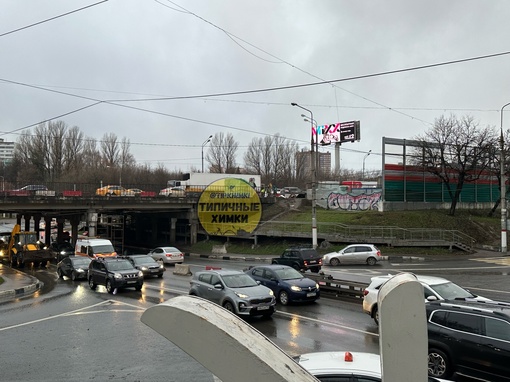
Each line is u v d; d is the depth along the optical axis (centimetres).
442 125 3978
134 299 1772
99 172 7800
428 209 4200
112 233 5138
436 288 1099
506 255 3070
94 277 2100
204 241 4728
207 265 3144
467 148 3894
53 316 1439
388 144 4075
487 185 4722
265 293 1352
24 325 1306
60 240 5341
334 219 3981
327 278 1783
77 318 1398
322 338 1090
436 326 818
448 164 3938
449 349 791
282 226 4081
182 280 2370
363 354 554
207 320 179
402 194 4125
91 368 890
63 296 1884
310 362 527
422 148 4025
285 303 1563
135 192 4897
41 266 3516
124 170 8156
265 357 176
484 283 1916
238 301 1308
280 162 8869
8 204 3747
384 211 3975
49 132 8775
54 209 4275
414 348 190
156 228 5691
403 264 2716
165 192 5062
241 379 173
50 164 8694
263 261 3394
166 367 891
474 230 3738
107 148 8650
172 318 184
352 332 1147
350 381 488
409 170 4162
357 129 6041
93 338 1136
